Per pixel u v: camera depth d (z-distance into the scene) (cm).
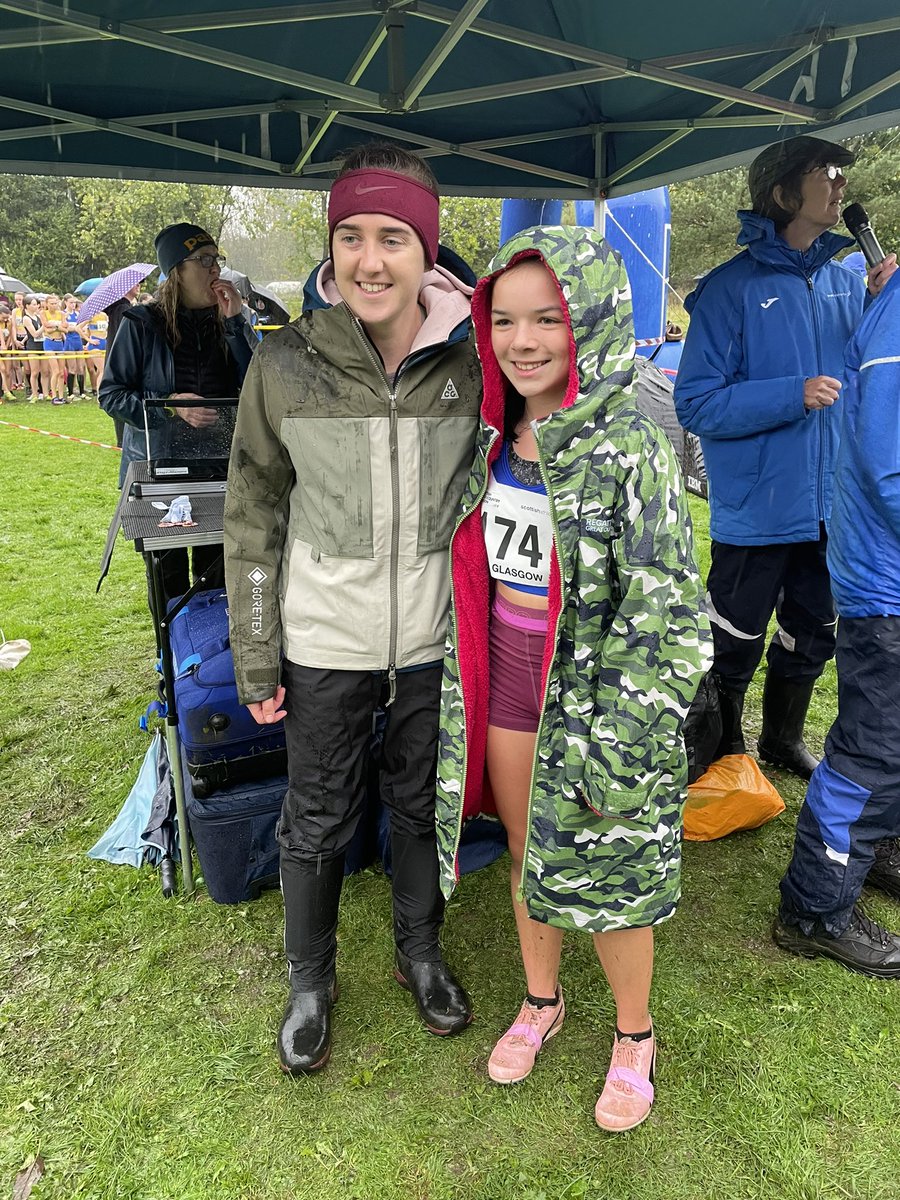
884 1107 180
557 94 322
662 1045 196
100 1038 203
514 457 156
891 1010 205
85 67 265
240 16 212
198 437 267
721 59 254
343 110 312
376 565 167
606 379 137
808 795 216
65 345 1546
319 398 159
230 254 2206
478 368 165
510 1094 185
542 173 408
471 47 256
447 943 233
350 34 239
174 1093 188
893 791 201
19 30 216
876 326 192
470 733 168
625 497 137
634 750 141
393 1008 210
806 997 209
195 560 358
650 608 137
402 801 192
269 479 170
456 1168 169
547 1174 168
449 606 176
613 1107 174
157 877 261
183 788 248
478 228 1891
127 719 364
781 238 253
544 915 162
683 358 272
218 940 234
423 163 152
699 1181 166
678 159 387
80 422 1303
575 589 145
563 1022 202
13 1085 191
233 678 227
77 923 243
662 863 157
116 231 2731
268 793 238
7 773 325
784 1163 168
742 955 225
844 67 267
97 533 691
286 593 175
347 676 174
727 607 277
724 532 269
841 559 202
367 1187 166
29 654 441
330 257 161
